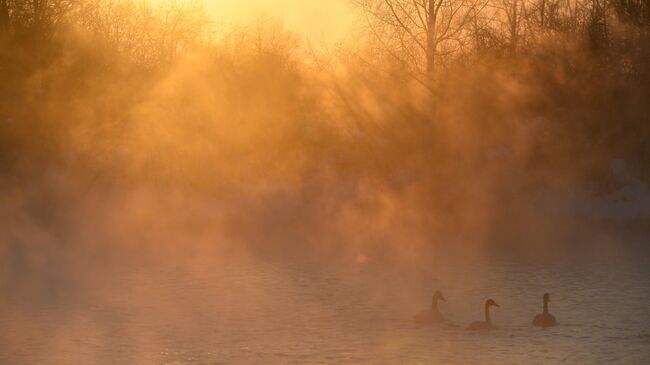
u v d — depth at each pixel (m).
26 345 27.52
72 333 28.95
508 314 31.84
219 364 25.50
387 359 25.91
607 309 32.38
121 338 28.30
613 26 63.53
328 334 28.89
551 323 29.67
